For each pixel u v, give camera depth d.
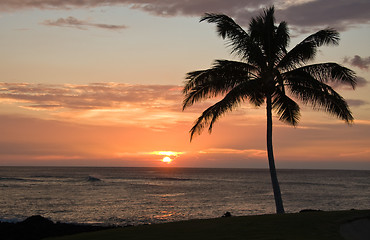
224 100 18.28
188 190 79.44
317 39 18.94
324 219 13.35
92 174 181.38
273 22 20.50
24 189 73.56
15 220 32.75
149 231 12.59
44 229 20.95
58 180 112.56
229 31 19.45
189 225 13.53
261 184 110.50
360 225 12.84
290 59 19.78
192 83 20.25
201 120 20.19
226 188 88.38
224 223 13.55
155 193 69.56
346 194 73.50
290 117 22.20
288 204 53.78
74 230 21.14
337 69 18.44
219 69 19.55
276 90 20.38
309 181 135.62
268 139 19.83
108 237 11.85
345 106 18.62
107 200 54.50
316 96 18.95
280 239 10.18
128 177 152.62
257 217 14.90
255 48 19.02
